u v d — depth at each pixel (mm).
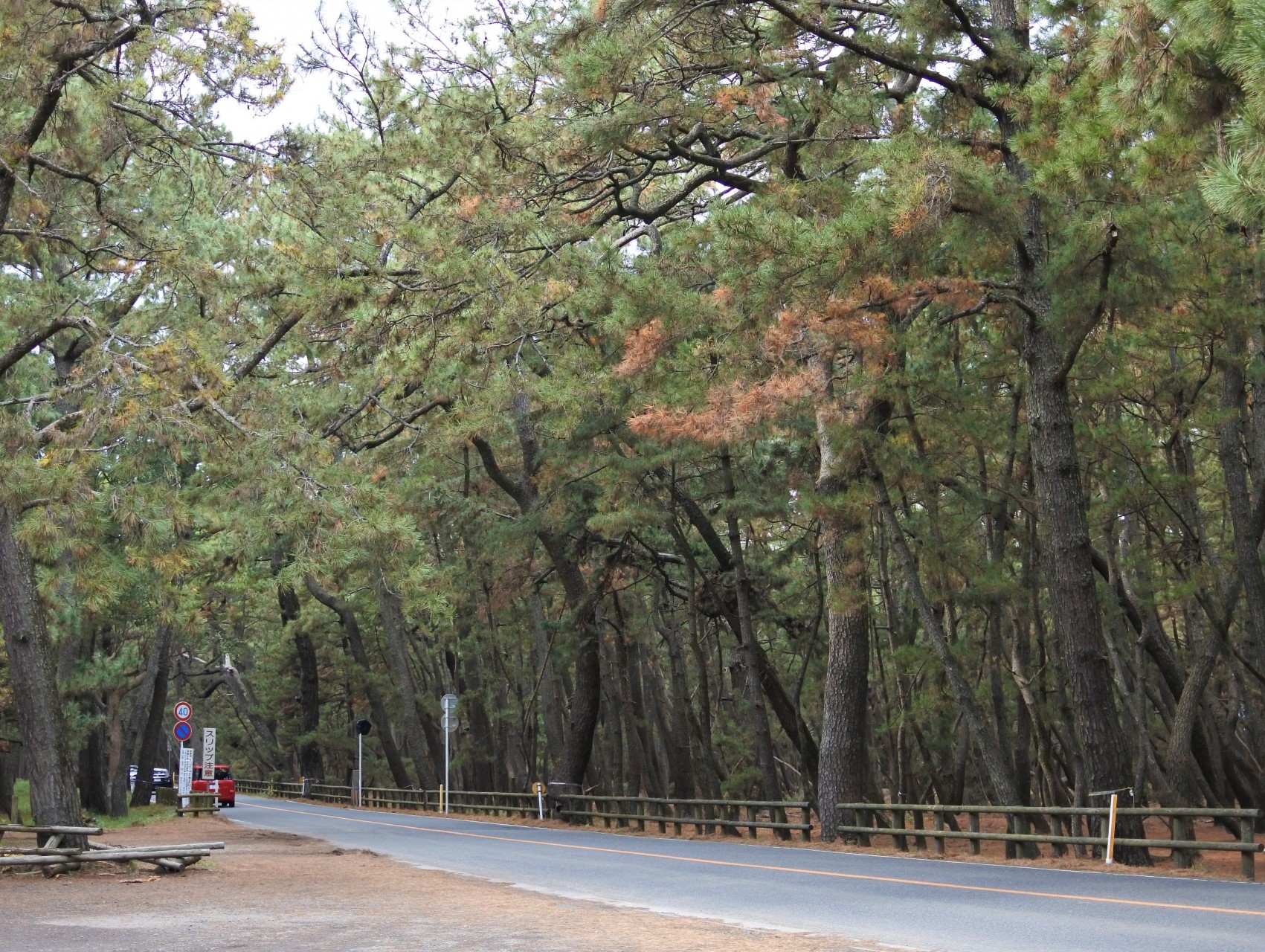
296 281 21297
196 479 25516
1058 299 17594
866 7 19344
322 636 63531
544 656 41562
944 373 25000
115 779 39812
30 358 26875
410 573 31469
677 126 20484
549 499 32062
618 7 19000
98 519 18000
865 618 23922
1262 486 20562
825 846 22562
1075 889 13945
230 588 32531
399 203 23781
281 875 17016
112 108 19344
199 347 18516
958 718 28281
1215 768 29016
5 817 32188
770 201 17484
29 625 18375
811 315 16922
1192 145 12516
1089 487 23766
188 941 10156
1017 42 19781
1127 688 22984
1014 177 18750
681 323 18797
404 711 51094
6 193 19266
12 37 17594
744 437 22312
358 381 25359
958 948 9531
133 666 33500
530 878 16547
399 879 16422
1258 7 8984
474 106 22938
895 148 16078
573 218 23234
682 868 17938
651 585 42719
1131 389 21484
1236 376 21078
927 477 21594
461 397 25438
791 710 31344
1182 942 9641
